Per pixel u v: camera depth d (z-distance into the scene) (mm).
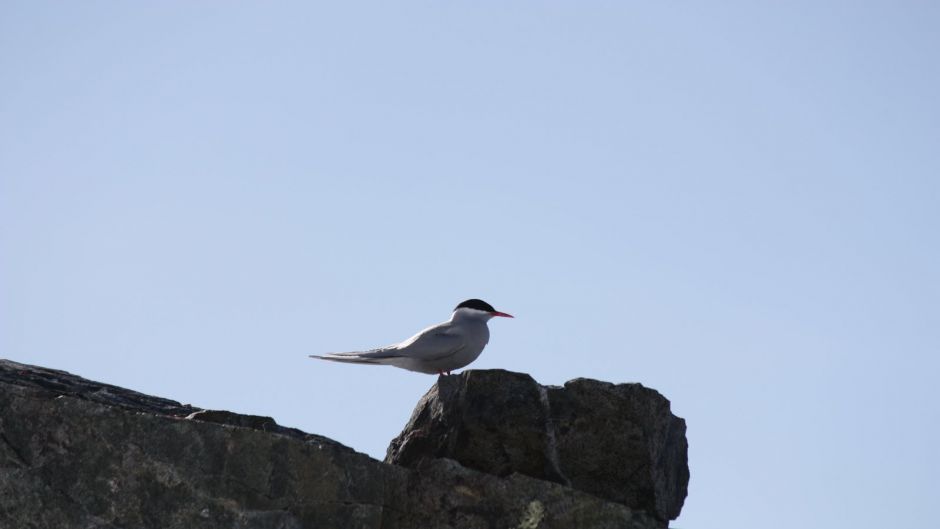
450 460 12742
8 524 10328
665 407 13930
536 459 13258
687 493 14680
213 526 11094
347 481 12133
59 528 10477
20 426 10570
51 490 10547
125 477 10852
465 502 12508
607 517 12656
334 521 11922
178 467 11086
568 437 13305
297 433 12867
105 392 12766
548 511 12492
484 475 12625
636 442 13359
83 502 10633
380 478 12516
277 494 11539
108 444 10852
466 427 13344
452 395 13656
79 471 10688
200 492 11125
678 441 14516
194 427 11258
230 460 11352
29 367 12922
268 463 11555
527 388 13531
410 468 13258
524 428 13281
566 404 13422
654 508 13258
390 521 12555
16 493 10414
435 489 12578
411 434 13766
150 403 12844
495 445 13305
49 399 10742
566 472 13219
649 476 13320
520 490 12547
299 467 11766
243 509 11289
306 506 11719
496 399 13461
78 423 10781
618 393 13469
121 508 10766
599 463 13297
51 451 10625
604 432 13359
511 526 12398
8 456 10469
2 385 10609
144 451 10977
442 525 12430
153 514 10883
